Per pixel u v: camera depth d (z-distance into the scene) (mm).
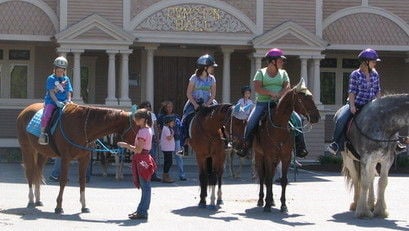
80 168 13508
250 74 30062
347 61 31750
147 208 12773
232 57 30875
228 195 17078
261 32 28453
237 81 30969
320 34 29047
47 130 13422
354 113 13484
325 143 29844
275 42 28250
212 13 28062
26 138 14141
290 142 13625
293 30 28281
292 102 13141
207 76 14812
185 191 17922
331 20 29859
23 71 29438
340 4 29984
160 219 12820
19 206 14375
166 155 20500
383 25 30156
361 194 13242
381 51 30578
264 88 14000
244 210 14258
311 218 13250
